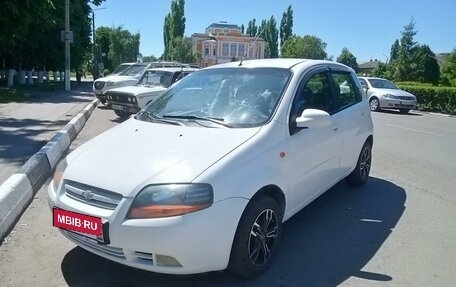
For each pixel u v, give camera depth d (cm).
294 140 372
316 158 414
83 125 1087
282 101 379
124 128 387
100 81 1527
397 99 1858
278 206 346
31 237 389
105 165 312
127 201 281
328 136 438
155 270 282
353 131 511
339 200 528
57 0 1991
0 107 1390
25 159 638
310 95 425
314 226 440
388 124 1396
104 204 291
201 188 284
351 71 558
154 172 293
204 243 282
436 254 381
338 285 323
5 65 3069
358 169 562
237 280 324
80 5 3136
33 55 3019
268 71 424
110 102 1176
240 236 306
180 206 277
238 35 10438
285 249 382
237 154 314
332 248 387
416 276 340
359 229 435
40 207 464
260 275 333
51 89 2570
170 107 418
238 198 298
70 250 366
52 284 312
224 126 362
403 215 480
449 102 2062
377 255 376
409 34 5819
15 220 421
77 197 305
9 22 1608
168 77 1248
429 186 607
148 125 381
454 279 337
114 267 338
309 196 418
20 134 869
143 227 273
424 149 914
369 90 1953
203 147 322
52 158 630
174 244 273
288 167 361
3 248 366
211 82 434
